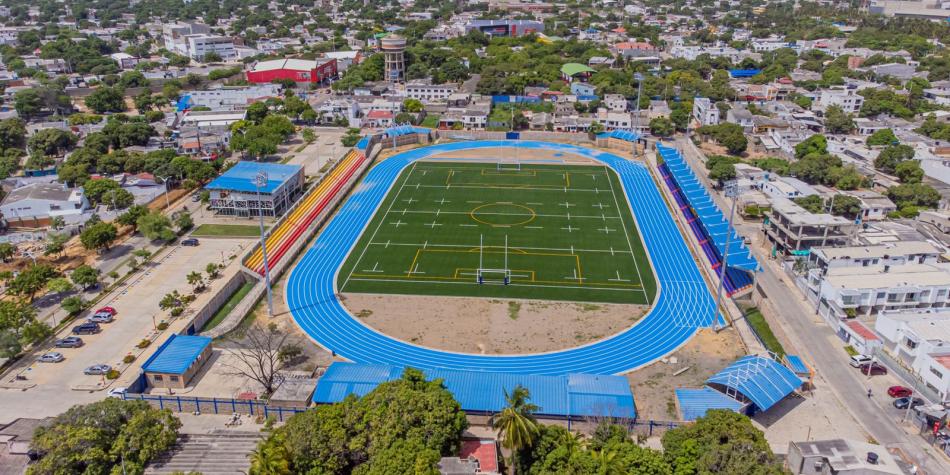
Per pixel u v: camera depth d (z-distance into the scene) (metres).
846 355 120.38
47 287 140.25
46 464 81.94
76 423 87.06
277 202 189.50
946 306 132.00
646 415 103.38
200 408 103.25
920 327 114.94
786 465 89.69
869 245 150.62
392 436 84.25
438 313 134.62
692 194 192.38
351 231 177.75
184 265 156.12
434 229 179.12
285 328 129.12
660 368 116.38
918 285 130.75
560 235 175.25
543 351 121.00
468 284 147.38
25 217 181.38
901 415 103.25
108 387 108.50
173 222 181.00
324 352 120.56
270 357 108.69
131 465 85.25
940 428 98.44
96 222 175.38
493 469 89.25
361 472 81.88
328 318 132.88
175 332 125.94
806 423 100.94
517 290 144.50
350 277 150.88
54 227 174.50
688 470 80.19
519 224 182.75
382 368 110.06
